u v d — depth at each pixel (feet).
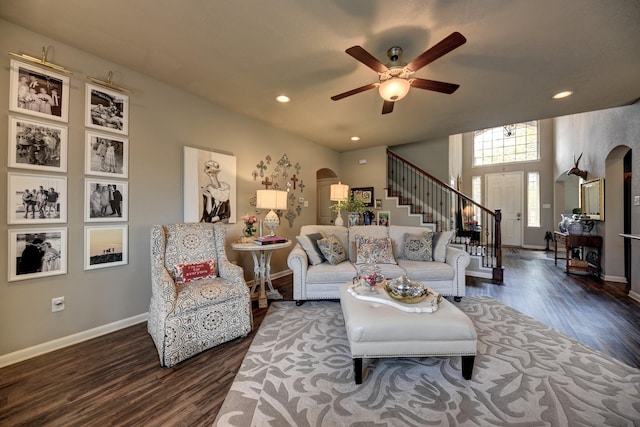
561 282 13.70
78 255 7.51
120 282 8.40
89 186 7.68
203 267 8.42
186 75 8.92
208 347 7.03
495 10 5.87
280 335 7.92
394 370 6.18
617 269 13.79
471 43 7.03
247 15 6.12
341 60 7.97
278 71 8.61
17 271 6.52
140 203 8.84
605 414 4.80
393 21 6.27
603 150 14.25
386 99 7.38
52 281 7.08
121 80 8.34
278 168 14.65
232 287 7.69
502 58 7.72
